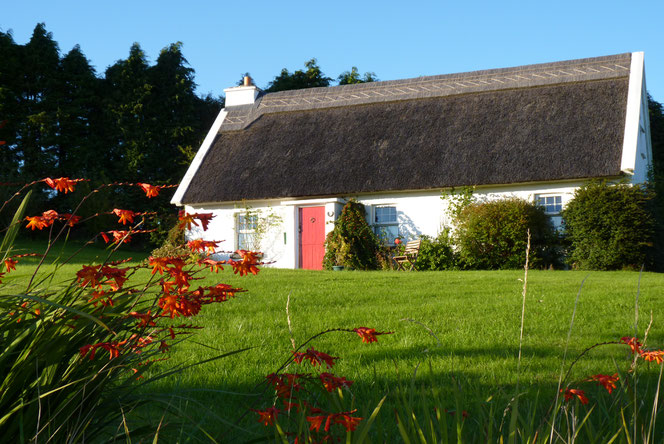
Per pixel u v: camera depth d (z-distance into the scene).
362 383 3.32
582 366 3.82
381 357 4.24
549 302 6.86
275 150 18.66
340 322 5.62
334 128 18.75
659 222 14.51
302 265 17.19
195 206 18.48
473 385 3.33
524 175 15.12
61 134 27.61
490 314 6.04
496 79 18.25
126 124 29.19
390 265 15.95
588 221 13.88
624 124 15.24
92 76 29.38
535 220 14.44
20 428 1.65
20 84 27.31
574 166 14.80
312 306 6.65
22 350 1.78
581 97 16.59
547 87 17.42
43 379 1.78
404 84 19.38
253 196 17.39
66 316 1.80
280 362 4.07
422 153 16.75
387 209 17.00
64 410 1.83
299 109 19.98
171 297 1.73
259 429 2.59
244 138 19.66
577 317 5.83
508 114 16.98
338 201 16.73
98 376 1.90
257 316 5.99
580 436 2.29
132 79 29.77
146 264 1.80
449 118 17.62
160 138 30.08
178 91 30.94
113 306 1.96
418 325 5.42
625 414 2.17
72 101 28.52
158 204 28.81
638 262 13.69
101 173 26.20
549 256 14.71
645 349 2.28
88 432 1.97
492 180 15.37
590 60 17.58
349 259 15.84
